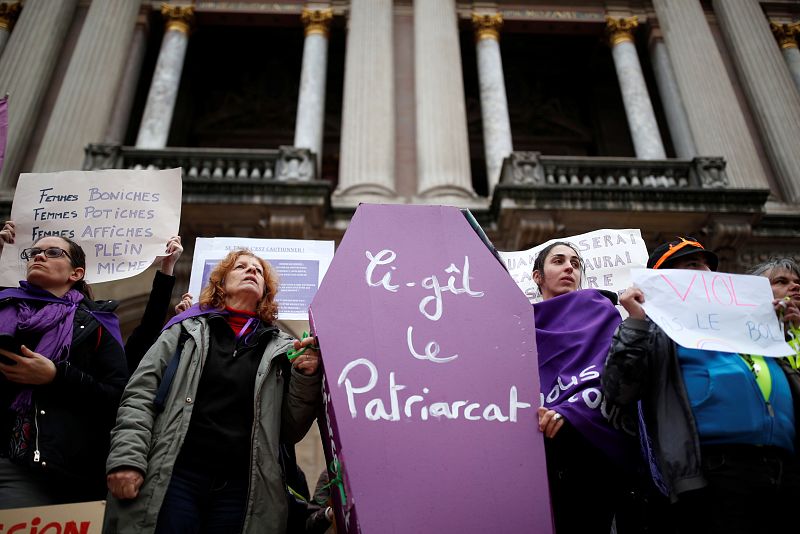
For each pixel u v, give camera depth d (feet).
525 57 57.82
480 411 8.70
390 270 9.77
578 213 32.42
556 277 12.10
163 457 9.16
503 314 9.50
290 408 10.08
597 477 10.12
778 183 39.75
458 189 37.06
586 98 57.98
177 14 47.52
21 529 8.43
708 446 8.89
